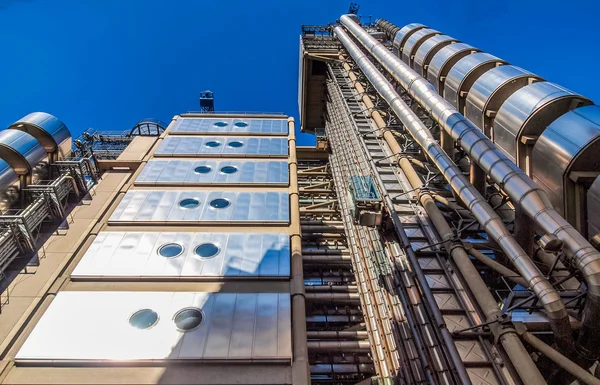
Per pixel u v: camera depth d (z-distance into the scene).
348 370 27.09
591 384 12.63
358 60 44.25
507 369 14.88
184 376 17.02
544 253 18.66
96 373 17.06
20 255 23.53
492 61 29.50
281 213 27.36
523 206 16.06
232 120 42.53
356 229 30.33
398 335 18.66
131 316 19.39
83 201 29.17
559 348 14.75
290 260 23.53
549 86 22.38
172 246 23.94
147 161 33.69
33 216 25.06
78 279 21.73
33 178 28.08
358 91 45.19
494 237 16.59
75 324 18.94
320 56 58.03
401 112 28.89
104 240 24.27
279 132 39.72
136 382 16.72
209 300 20.48
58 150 30.59
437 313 16.66
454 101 30.64
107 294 20.61
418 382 16.22
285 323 19.38
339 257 35.66
